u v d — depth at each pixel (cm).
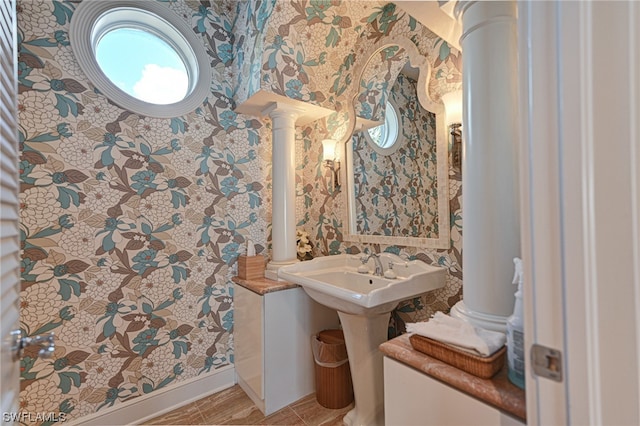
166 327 165
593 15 46
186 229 173
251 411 163
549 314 46
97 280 144
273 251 191
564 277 45
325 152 199
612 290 46
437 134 140
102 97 147
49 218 133
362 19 175
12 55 73
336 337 174
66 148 137
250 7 171
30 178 128
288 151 189
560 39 45
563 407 45
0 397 54
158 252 163
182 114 172
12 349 62
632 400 47
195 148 177
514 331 67
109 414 146
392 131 163
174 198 169
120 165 151
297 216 221
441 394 72
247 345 173
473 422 66
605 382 45
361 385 143
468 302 91
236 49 190
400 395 82
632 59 50
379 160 170
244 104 183
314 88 184
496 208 85
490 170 86
